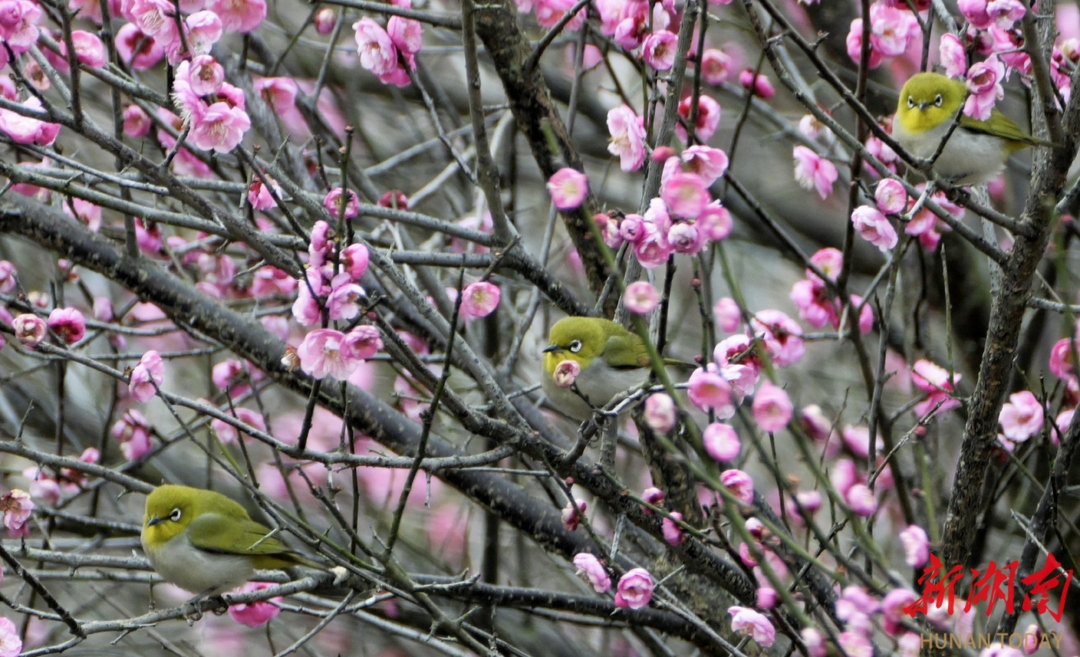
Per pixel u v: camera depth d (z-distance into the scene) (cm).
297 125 1812
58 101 1666
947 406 1125
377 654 1569
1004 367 913
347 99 1858
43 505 1303
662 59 1011
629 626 1116
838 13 1636
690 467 700
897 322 1698
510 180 1491
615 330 1088
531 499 1105
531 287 1500
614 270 708
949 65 953
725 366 772
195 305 1066
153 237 1404
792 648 888
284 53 1352
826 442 1018
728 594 1113
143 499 1722
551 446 898
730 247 1947
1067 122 856
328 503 824
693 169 776
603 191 1605
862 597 724
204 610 1064
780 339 1077
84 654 1434
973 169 1121
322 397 1073
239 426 837
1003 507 1457
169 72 897
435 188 1439
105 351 1756
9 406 1636
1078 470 1303
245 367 1438
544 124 809
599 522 1470
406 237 1341
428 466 863
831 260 1216
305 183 1307
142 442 1395
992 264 1127
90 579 1084
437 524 1650
